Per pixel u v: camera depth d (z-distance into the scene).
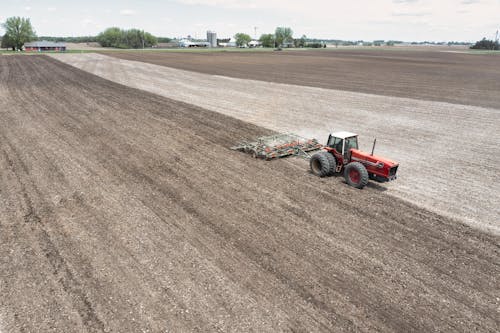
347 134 13.01
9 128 18.84
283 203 10.91
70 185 11.97
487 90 33.94
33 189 11.66
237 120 21.91
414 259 8.14
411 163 14.70
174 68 55.78
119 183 12.20
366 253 8.35
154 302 6.75
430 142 17.58
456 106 26.12
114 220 9.75
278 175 13.25
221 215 10.10
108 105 25.44
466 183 12.65
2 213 10.11
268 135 18.58
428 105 26.61
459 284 7.34
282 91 33.50
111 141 16.92
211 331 6.08
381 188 12.20
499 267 7.91
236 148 16.12
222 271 7.64
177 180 12.55
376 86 36.88
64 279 7.38
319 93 32.28
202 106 26.11
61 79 39.22
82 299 6.83
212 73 49.09
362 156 12.08
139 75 45.25
